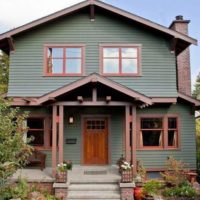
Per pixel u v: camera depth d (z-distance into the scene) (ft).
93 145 49.65
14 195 32.07
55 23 49.88
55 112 41.24
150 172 48.67
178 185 41.16
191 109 49.85
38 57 49.14
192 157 49.26
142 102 41.60
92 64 49.19
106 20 50.21
